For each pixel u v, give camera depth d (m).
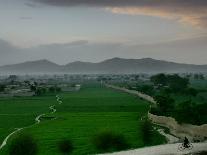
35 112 162.38
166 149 82.06
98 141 82.19
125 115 144.88
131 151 80.31
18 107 184.50
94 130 107.25
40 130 109.69
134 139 93.38
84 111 163.62
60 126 117.44
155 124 121.81
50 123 125.94
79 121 129.12
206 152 79.50
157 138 95.81
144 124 93.62
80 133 102.38
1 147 86.00
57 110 169.75
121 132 102.25
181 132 105.88
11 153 72.81
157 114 128.38
